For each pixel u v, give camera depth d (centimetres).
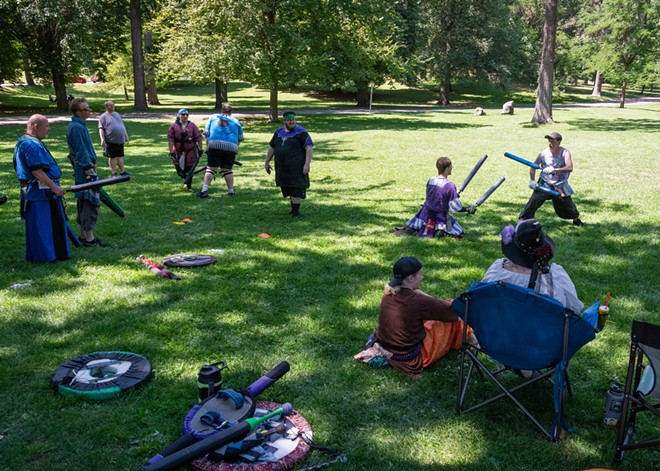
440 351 437
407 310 420
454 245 764
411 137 2144
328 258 701
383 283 618
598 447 347
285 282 620
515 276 380
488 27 4525
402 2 4322
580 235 831
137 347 464
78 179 725
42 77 3425
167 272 631
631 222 900
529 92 5647
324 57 2620
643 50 3741
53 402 384
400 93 5372
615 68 3900
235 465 312
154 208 970
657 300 582
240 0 2342
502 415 380
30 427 358
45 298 565
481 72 4588
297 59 2514
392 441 350
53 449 338
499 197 1088
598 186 1211
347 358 453
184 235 807
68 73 3538
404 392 405
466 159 1580
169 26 3152
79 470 321
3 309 534
